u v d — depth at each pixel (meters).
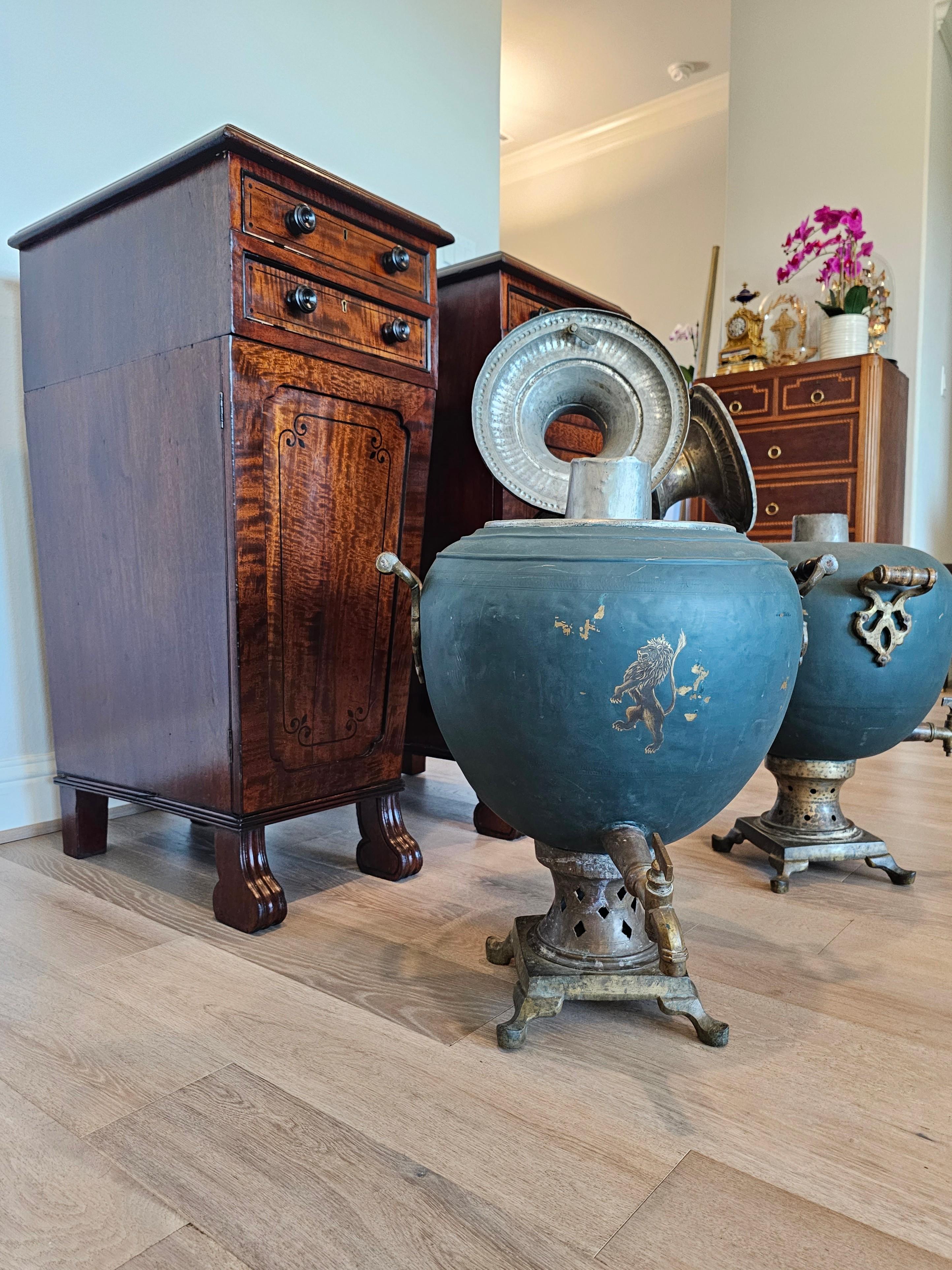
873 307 3.97
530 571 0.92
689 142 6.17
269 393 1.30
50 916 1.40
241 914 1.33
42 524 1.65
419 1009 1.10
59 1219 0.73
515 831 1.81
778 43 4.42
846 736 1.51
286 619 1.37
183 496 1.35
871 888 1.54
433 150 2.89
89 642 1.58
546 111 6.32
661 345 1.29
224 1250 0.69
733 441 1.42
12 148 1.82
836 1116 0.88
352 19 2.57
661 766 0.92
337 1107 0.89
